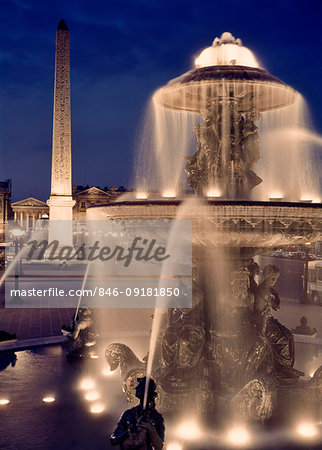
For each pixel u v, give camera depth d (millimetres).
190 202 5684
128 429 4504
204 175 7445
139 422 4508
